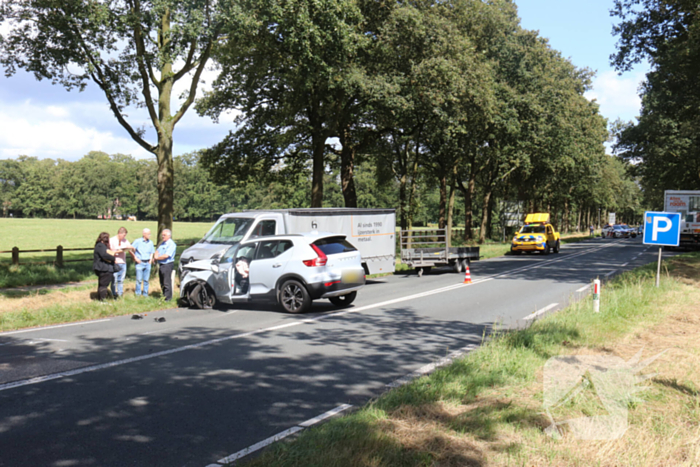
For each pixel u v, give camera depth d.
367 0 23.78
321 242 11.74
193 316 11.14
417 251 20.66
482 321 10.27
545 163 42.44
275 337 8.80
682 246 37.50
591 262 26.25
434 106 24.28
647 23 24.59
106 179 135.75
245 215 15.05
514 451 3.86
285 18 17.97
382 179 42.38
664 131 39.28
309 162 34.72
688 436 4.07
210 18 15.91
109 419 4.86
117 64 17.41
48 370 6.64
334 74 21.75
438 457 3.78
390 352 7.66
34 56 16.89
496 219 85.81
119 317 11.15
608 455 3.79
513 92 34.19
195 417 4.91
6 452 4.12
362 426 4.32
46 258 26.53
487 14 30.69
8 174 137.88
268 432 4.52
